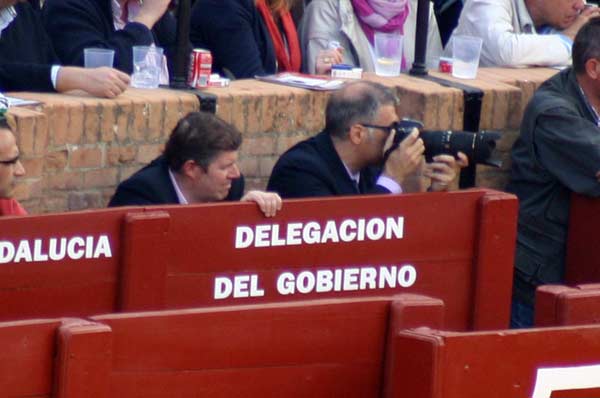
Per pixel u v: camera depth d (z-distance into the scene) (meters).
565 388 17.91
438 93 25.91
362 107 22.03
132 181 21.39
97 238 18.84
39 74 23.62
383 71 27.36
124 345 16.50
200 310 16.95
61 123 22.78
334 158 22.34
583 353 17.91
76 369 15.84
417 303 18.05
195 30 27.23
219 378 17.23
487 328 21.72
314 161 22.19
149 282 19.20
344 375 18.06
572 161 24.42
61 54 25.38
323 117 25.48
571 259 24.98
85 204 23.31
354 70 27.02
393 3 28.23
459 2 31.52
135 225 18.91
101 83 23.41
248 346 17.33
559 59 28.83
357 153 22.33
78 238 18.70
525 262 25.33
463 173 26.25
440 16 31.70
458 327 21.58
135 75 24.78
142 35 25.23
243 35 26.95
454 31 29.67
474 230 21.33
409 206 20.72
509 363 17.50
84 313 18.95
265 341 17.44
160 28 26.78
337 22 28.33
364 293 20.77
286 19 28.14
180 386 16.97
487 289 21.55
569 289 19.56
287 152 22.59
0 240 18.16
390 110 22.12
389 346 18.08
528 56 28.58
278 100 24.95
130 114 23.47
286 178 22.28
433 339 17.02
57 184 22.94
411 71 27.52
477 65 27.50
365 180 22.84
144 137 23.70
